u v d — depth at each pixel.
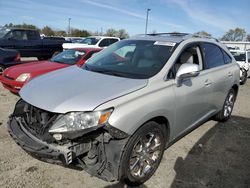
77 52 7.66
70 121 2.53
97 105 2.56
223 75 4.62
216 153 3.97
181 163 3.60
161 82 3.16
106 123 2.54
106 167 2.69
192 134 4.64
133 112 2.69
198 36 4.35
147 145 3.03
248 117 5.84
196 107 3.85
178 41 3.81
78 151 2.66
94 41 14.56
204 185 3.15
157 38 4.07
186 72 3.29
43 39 14.31
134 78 3.15
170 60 3.43
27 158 3.51
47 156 2.59
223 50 4.99
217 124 5.23
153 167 3.19
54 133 2.57
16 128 3.05
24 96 3.03
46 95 2.83
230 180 3.29
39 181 3.04
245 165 3.67
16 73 6.21
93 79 3.17
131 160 2.87
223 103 4.95
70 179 3.10
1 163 3.36
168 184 3.12
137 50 3.81
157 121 3.19
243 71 10.40
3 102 5.95
